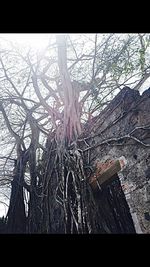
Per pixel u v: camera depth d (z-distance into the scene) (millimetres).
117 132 4785
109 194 5402
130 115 4539
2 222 8359
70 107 6344
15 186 8727
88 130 5652
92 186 5223
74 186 5344
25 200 8484
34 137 8594
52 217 6211
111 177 4805
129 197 4250
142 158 4148
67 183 5578
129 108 4578
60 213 5953
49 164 6742
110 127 4984
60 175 5902
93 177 5203
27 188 8508
